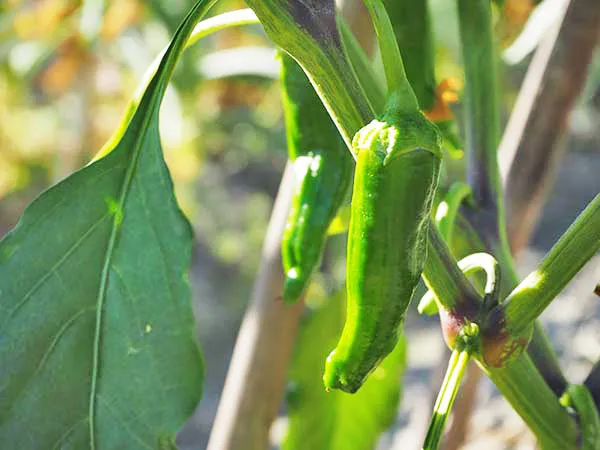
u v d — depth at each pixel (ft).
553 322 3.66
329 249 3.47
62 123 4.38
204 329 7.36
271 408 1.59
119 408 1.03
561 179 7.95
